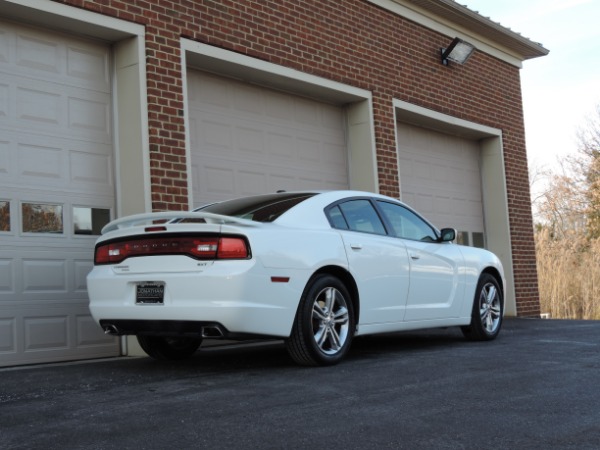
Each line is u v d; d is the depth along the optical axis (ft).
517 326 32.40
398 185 35.42
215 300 15.98
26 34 22.77
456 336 26.45
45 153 22.80
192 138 27.58
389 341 24.67
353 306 19.13
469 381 15.35
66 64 23.75
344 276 18.92
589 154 103.04
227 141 28.96
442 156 41.81
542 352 20.58
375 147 34.47
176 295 16.37
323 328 17.98
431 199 40.50
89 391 15.14
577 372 16.55
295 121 32.35
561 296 70.44
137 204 24.09
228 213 19.07
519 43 45.06
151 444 10.44
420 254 21.49
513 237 44.52
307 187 32.40
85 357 23.08
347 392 14.19
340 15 33.30
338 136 34.55
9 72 22.20
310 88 32.01
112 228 18.65
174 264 16.53
